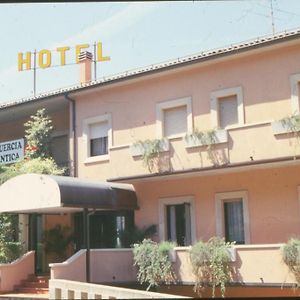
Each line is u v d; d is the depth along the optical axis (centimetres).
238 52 1609
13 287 1742
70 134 2023
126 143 1877
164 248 1507
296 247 1287
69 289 1084
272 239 1521
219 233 1627
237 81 1647
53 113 2186
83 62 2288
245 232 1574
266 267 1345
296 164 1478
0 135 2383
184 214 1727
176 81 1783
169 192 1755
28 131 2128
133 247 1644
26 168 1939
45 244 1998
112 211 1897
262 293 1423
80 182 1617
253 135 1485
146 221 1792
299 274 1282
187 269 1466
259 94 1598
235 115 1655
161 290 1573
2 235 1936
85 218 1617
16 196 1653
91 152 1975
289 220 1498
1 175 1950
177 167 1625
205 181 1683
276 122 1441
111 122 1923
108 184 1711
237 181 1614
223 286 1384
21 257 1823
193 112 1730
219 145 1547
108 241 1888
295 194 1498
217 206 1644
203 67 1722
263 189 1560
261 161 1455
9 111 2184
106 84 1909
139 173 1712
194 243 1556
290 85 1540
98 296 962
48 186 1561
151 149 1677
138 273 1561
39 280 1759
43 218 2053
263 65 1600
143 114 1847
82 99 2016
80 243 1970
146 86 1855
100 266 1605
